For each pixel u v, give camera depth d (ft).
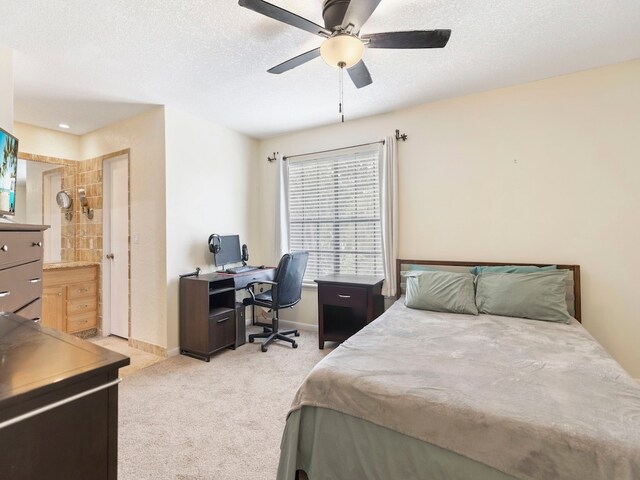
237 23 6.40
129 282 11.51
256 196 14.38
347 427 4.48
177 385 8.39
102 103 10.20
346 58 5.74
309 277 13.21
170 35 6.75
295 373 9.11
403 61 7.98
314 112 11.25
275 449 5.90
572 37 7.04
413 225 10.93
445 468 3.81
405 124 11.05
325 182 12.91
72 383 2.16
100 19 6.20
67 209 13.35
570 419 3.57
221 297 11.60
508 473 3.51
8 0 5.63
